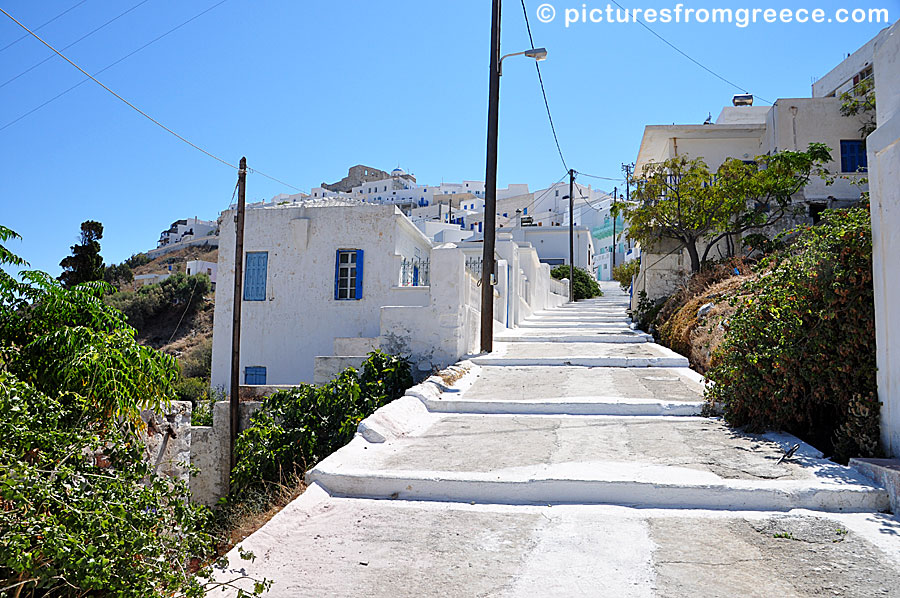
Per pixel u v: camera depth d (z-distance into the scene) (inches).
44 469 150.8
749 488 206.2
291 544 183.3
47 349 210.5
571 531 188.9
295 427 348.8
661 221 755.4
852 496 201.2
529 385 408.2
